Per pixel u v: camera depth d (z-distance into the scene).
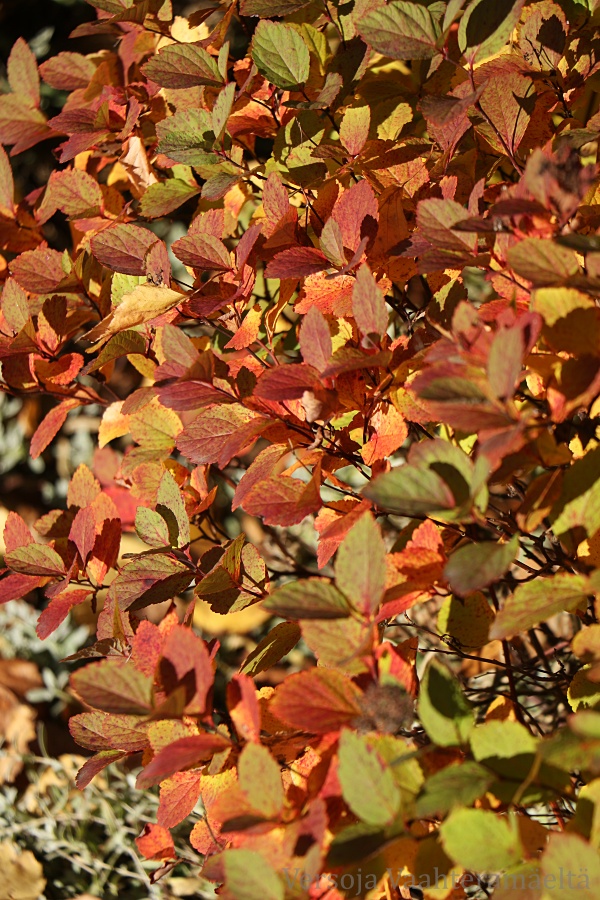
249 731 1.04
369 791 1.00
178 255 1.14
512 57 1.15
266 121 1.23
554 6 1.14
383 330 1.08
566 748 0.98
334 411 1.10
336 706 1.03
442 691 1.02
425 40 1.11
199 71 1.18
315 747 1.06
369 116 1.15
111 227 1.16
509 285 1.09
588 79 1.18
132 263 1.16
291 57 1.17
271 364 1.18
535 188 1.03
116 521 1.18
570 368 1.03
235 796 1.02
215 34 1.20
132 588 1.14
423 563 1.06
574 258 1.02
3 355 1.20
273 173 1.14
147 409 1.23
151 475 1.21
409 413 1.10
